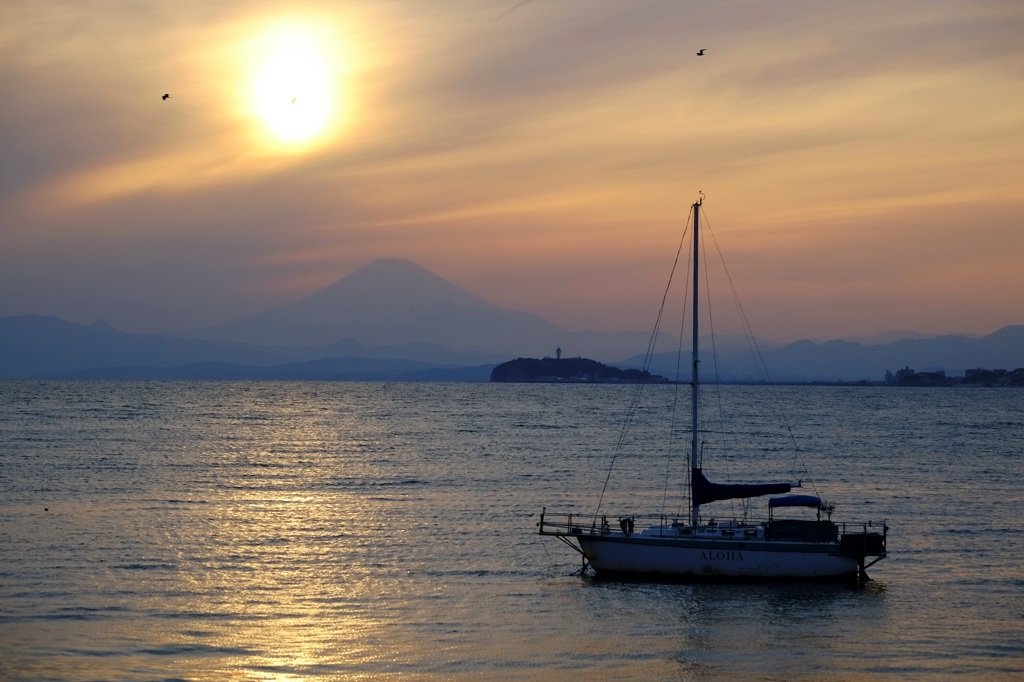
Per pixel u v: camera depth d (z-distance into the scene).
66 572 45.84
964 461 105.00
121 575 45.50
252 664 33.72
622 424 165.50
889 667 34.12
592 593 43.50
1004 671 33.72
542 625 38.78
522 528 59.06
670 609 41.12
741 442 130.62
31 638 36.03
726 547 44.69
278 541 54.03
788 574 44.38
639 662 34.47
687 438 135.25
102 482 78.31
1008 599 42.91
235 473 86.44
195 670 33.00
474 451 111.25
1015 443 131.00
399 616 39.69
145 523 58.91
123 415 170.25
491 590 43.97
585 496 74.00
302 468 91.38
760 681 32.66
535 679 32.72
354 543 53.81
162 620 38.59
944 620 39.75
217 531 56.66
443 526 59.44
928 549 53.41
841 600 42.72
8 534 54.62
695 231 49.94
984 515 65.44
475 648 35.78
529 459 102.56
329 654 34.94
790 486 46.72
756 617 40.12
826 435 146.62
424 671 33.34
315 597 42.34
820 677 33.06
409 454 106.88
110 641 35.88
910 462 103.94
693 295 49.66
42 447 106.62
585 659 34.72
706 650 35.91
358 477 84.69
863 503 71.38
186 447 110.94
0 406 192.25
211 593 42.72
